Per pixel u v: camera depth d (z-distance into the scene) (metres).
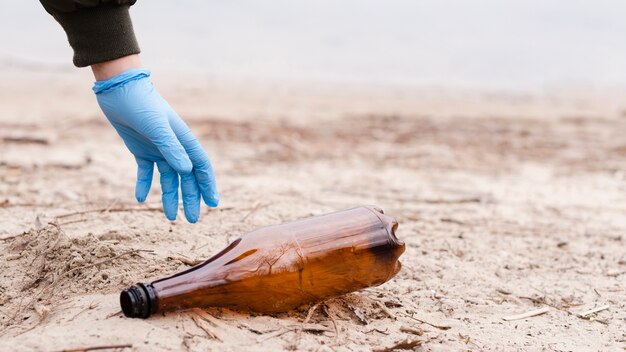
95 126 3.65
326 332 1.22
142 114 1.26
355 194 2.18
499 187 2.51
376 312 1.30
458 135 4.05
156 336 1.16
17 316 1.24
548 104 7.32
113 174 2.31
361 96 7.27
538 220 1.99
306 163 2.83
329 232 1.22
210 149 3.06
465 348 1.23
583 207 2.22
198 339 1.16
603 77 14.22
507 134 4.20
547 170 2.94
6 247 1.42
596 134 4.37
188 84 7.46
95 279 1.29
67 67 8.56
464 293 1.43
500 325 1.33
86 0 1.24
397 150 3.34
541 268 1.60
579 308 1.41
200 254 1.39
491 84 11.68
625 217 2.10
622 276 1.57
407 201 2.14
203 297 1.18
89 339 1.14
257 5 16.69
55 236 1.39
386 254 1.23
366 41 15.08
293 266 1.19
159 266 1.33
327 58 12.96
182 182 1.30
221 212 1.67
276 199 1.86
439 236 1.75
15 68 7.94
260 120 4.33
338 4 18.16
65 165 2.42
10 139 2.90
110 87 1.26
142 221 1.55
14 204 1.72
